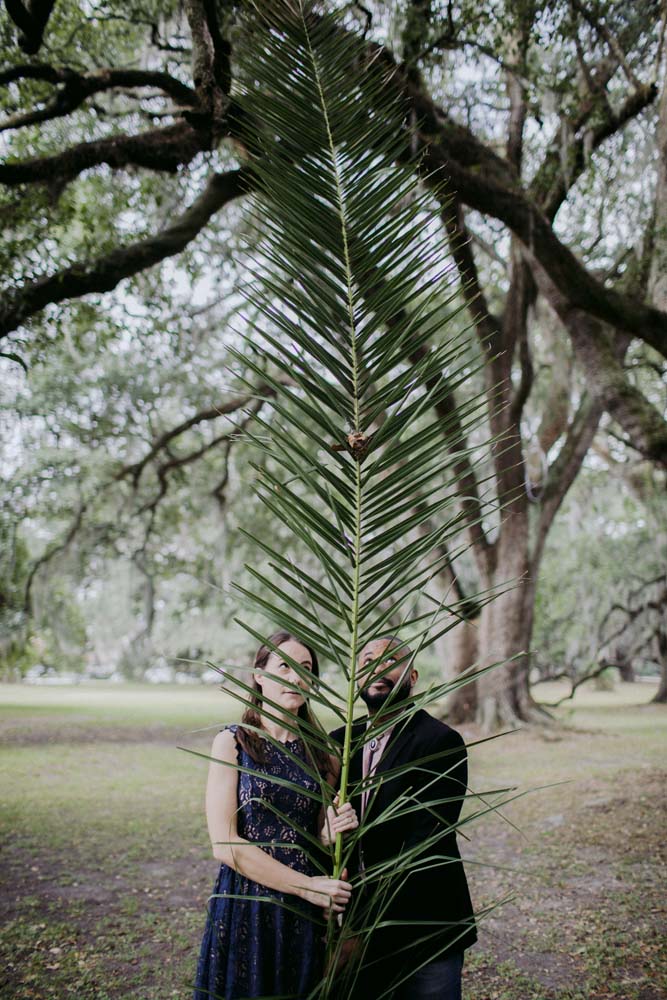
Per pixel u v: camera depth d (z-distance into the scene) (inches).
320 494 73.4
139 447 715.4
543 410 674.8
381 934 94.1
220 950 86.0
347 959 85.0
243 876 87.3
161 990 163.0
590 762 477.1
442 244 76.7
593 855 269.9
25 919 207.8
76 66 375.9
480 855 281.1
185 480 737.6
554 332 542.6
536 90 364.2
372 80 82.8
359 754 102.1
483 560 633.6
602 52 371.2
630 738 587.5
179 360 614.2
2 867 259.4
